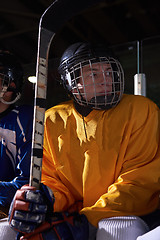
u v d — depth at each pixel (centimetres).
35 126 121
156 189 134
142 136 141
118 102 145
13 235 124
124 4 852
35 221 113
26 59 888
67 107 154
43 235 116
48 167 149
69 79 145
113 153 139
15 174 155
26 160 150
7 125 157
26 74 175
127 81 176
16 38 869
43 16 124
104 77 136
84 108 145
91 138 142
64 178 145
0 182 146
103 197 126
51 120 153
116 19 891
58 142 148
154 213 133
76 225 119
